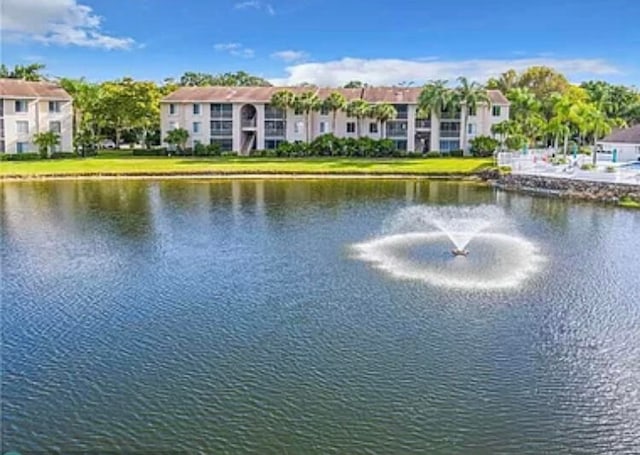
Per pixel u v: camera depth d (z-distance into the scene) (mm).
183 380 13414
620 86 99312
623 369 13922
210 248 26031
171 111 75688
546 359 14430
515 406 12312
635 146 65188
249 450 10875
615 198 40312
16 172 54406
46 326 16656
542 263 23047
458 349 14992
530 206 38281
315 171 57719
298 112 74500
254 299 18891
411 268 22250
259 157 71000
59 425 11703
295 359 14453
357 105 72000
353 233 28906
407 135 75500
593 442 11148
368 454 10750
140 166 60188
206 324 16750
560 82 100125
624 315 17375
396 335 15875
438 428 11531
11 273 22094
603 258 23922
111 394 12828
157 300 18859
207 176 56125
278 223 32031
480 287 19906
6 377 13602
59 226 31469
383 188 48156
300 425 11625
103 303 18578
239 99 75125
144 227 31172
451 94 71812
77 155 71375
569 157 61188
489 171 53500
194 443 11086
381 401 12484
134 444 11078
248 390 12938
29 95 69938
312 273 21766
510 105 77938
